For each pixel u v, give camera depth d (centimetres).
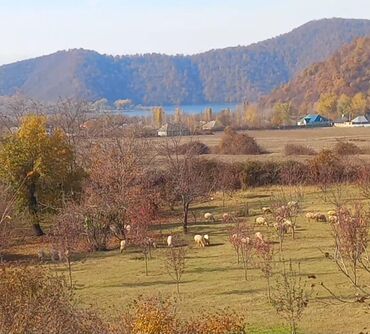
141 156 4419
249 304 2073
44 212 4112
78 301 2003
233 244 2819
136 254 3180
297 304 1917
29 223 4012
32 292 1462
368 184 4000
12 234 3462
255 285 2330
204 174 5012
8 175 3997
